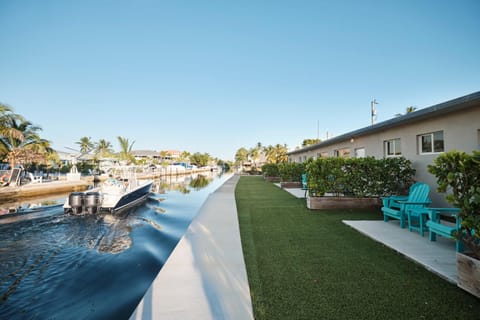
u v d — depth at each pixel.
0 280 5.19
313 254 4.25
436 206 7.48
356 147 12.10
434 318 2.48
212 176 53.16
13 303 4.27
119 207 12.68
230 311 2.63
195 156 88.94
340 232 5.61
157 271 5.68
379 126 9.09
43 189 20.69
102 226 9.90
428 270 3.57
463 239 3.01
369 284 3.17
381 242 4.75
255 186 18.31
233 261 3.98
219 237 5.30
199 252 4.40
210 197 11.98
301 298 2.86
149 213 12.81
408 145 8.59
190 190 24.58
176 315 2.57
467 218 2.80
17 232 9.01
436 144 7.60
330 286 3.13
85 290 4.74
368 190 8.37
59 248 7.32
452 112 6.84
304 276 3.42
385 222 6.38
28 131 23.97
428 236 5.08
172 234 8.98
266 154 63.72
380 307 2.66
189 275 3.49
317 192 8.52
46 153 25.44
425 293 2.94
